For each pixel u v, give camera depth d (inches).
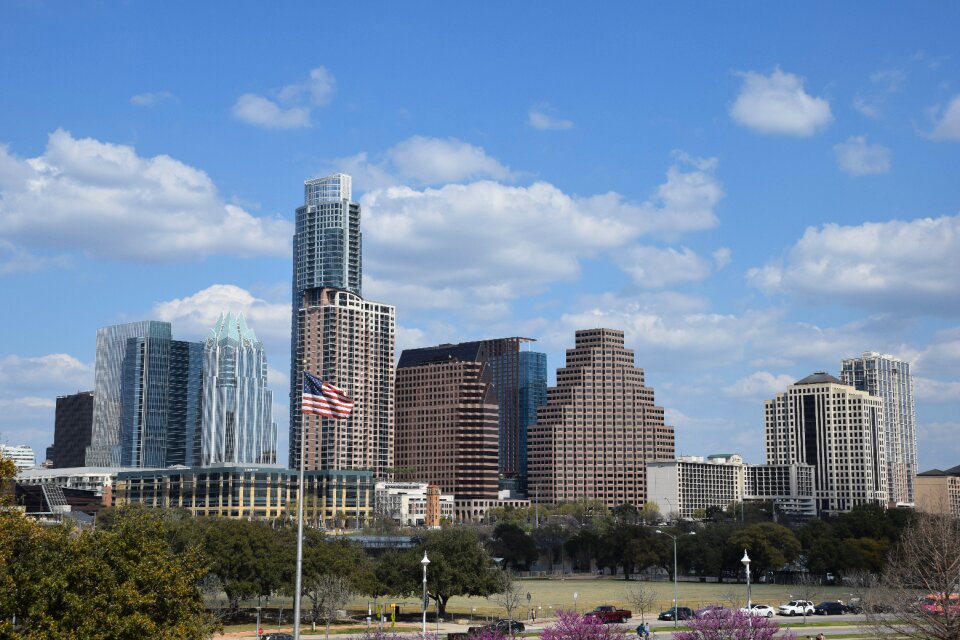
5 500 3503.9
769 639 4141.2
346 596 7150.6
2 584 3255.4
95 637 3129.9
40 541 3577.8
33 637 3083.2
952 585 3506.4
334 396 3988.7
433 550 7869.1
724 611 4658.0
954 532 4761.3
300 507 3725.4
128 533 3639.3
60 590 3250.5
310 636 6363.2
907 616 3567.9
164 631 3312.0
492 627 6190.9
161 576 3479.3
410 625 7249.0
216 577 7303.2
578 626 4360.2
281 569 7288.4
